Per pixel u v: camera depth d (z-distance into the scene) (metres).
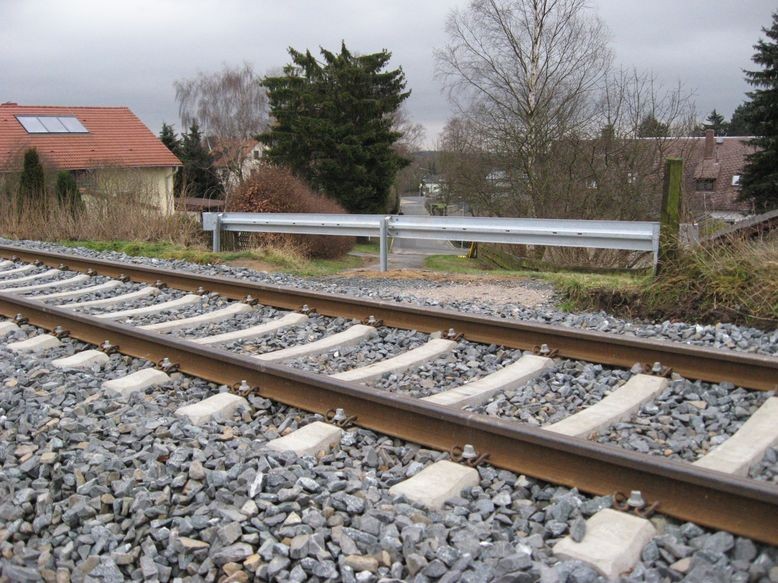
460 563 3.18
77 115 45.31
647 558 3.23
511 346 6.43
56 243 16.61
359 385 4.90
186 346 5.98
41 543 3.64
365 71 45.50
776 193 38.38
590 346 6.04
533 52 31.06
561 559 3.24
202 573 3.35
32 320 7.89
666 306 8.18
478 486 3.99
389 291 9.91
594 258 16.89
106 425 4.82
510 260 15.71
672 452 4.31
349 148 43.81
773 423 4.50
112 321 6.84
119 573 3.40
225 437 4.64
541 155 29.30
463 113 32.91
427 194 53.50
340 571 3.25
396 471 4.22
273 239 17.31
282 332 7.44
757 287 7.64
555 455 3.97
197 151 61.66
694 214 10.14
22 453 4.43
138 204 18.92
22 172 21.00
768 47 40.69
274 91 46.66
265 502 3.72
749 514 3.31
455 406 5.04
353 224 13.34
